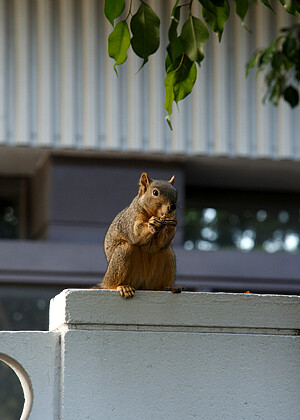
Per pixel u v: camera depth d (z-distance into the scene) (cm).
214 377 539
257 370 546
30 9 1378
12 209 1504
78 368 523
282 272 1398
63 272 1332
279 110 1426
